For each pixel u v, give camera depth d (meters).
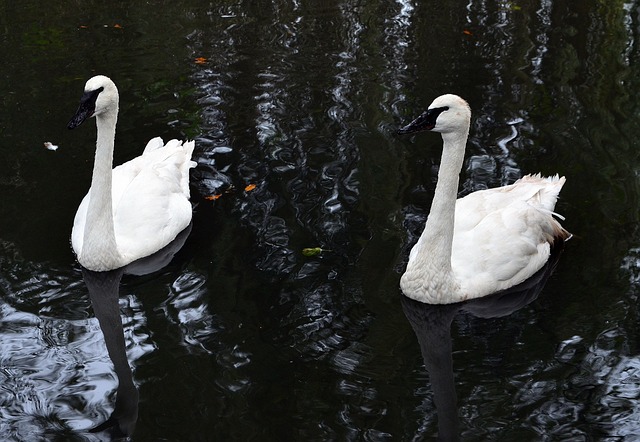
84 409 4.11
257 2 6.67
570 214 4.96
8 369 4.26
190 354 4.32
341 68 5.93
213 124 5.52
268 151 5.34
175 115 5.58
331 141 5.39
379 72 5.89
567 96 5.67
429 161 5.27
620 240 4.83
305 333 4.40
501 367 4.28
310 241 4.83
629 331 4.40
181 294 4.61
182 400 4.13
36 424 4.05
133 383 4.21
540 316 4.52
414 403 4.13
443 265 4.56
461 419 4.07
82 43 6.14
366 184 5.12
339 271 4.68
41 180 5.17
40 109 5.60
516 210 4.77
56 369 4.27
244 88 5.78
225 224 4.96
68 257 4.82
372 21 6.41
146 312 4.53
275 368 4.25
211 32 6.30
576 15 6.40
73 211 5.02
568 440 4.00
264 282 4.64
